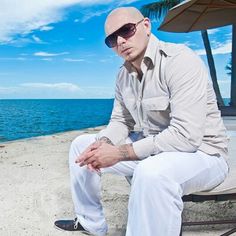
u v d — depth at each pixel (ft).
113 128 7.02
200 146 5.42
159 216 4.56
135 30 5.53
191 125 5.06
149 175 4.58
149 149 5.16
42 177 12.62
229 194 5.86
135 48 5.57
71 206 9.37
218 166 5.44
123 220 8.34
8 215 8.77
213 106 5.66
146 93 5.73
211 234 7.39
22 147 19.77
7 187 11.28
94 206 7.04
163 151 5.13
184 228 7.71
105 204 9.47
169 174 4.67
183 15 18.63
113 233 7.59
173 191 4.62
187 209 8.89
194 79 5.18
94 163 5.42
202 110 5.17
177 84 5.20
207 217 8.36
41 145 20.62
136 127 6.72
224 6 18.10
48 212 8.95
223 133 5.74
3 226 8.07
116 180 11.99
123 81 6.44
